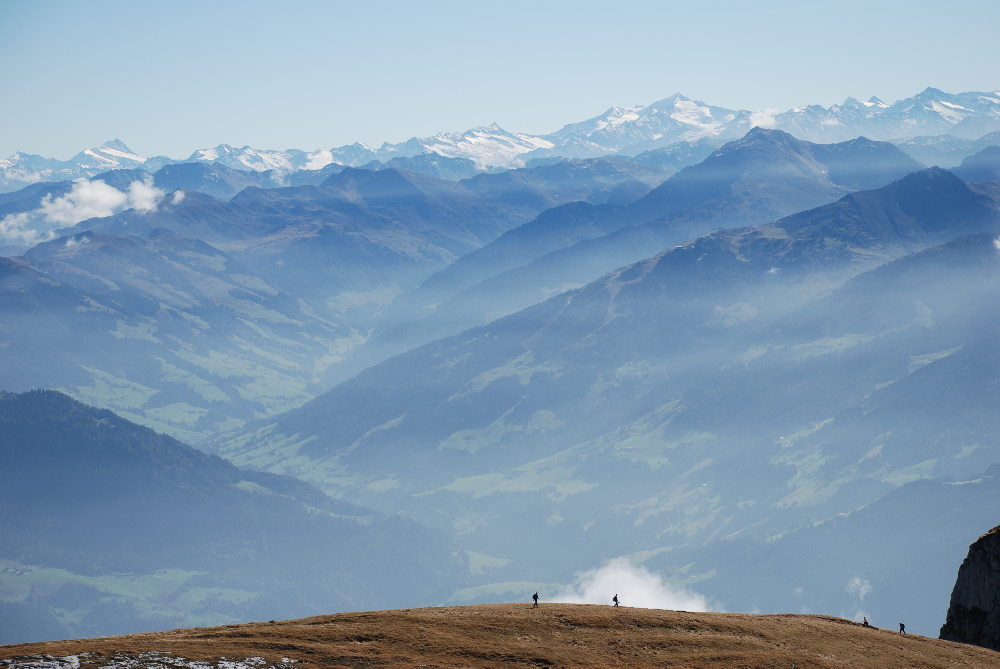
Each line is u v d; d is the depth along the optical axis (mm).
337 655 193125
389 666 190125
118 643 192375
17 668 172750
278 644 196875
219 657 185625
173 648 189000
